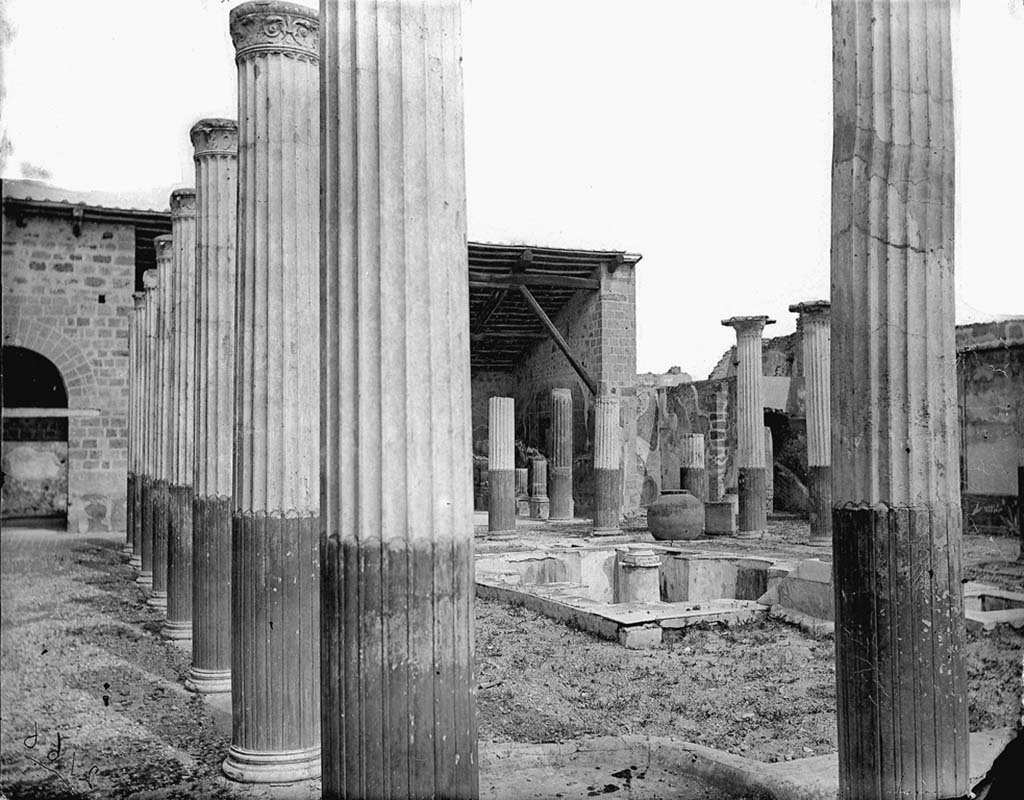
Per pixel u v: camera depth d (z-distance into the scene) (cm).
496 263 2484
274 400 512
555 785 509
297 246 522
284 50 521
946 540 370
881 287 368
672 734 628
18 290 2038
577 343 2739
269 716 508
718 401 2555
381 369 329
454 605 334
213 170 698
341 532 330
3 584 1262
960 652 373
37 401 2298
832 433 386
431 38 340
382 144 332
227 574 724
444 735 329
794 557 1324
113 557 1641
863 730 369
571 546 1630
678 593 1409
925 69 372
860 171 372
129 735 609
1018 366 887
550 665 842
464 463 341
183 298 902
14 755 561
